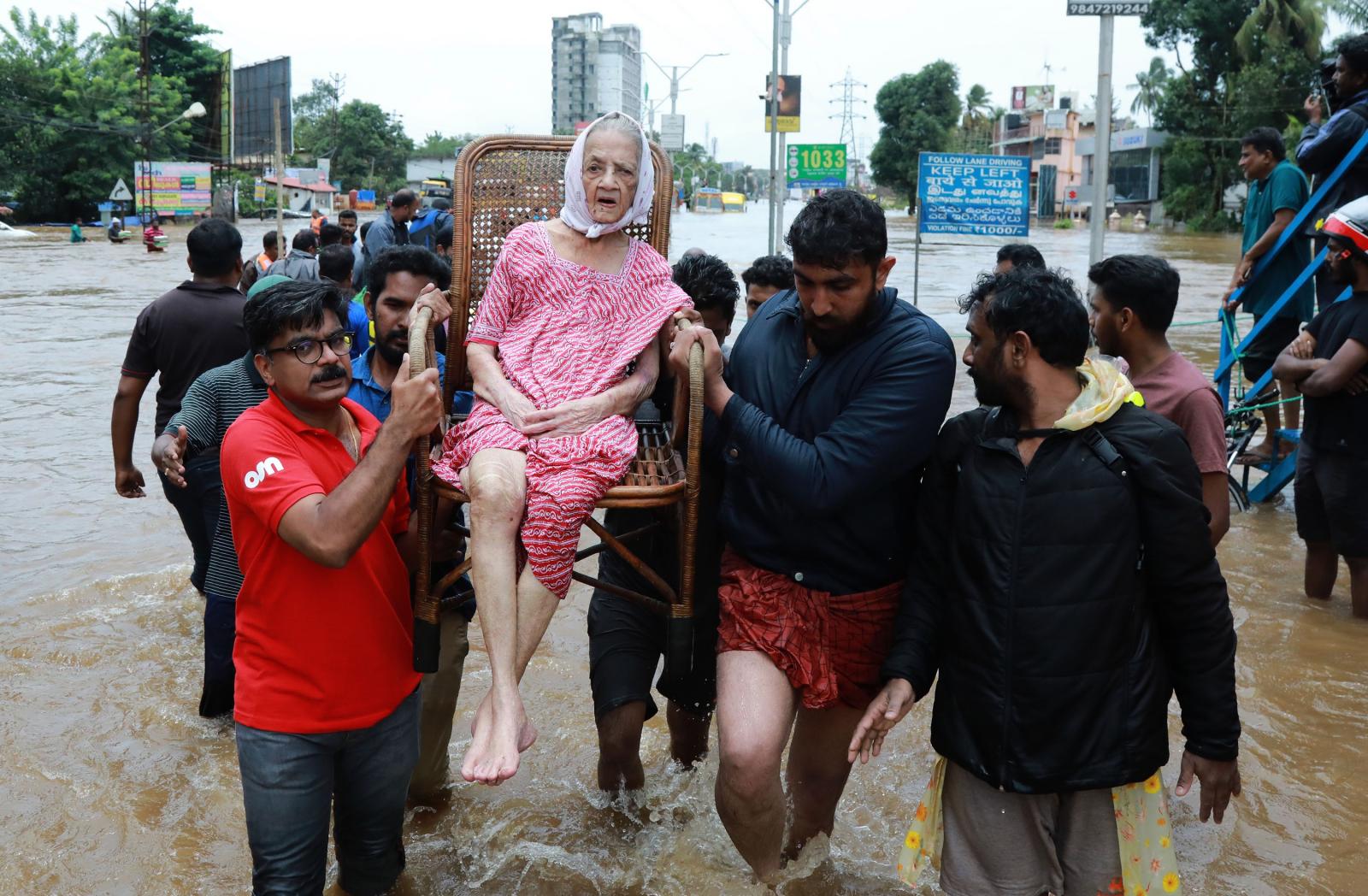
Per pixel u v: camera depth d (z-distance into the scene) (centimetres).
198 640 526
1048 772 265
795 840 349
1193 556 263
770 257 492
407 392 259
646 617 371
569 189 317
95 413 1028
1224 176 4697
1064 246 3528
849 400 298
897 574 315
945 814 293
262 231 4412
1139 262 412
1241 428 752
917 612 294
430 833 370
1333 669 482
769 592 311
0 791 390
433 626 301
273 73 6756
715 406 304
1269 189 745
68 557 635
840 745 333
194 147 6397
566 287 315
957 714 278
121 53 6006
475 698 474
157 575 605
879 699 284
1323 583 562
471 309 345
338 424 299
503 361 313
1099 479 262
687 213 7975
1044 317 263
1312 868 344
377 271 404
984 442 275
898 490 311
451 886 341
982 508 272
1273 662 490
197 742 430
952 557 281
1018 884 281
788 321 320
